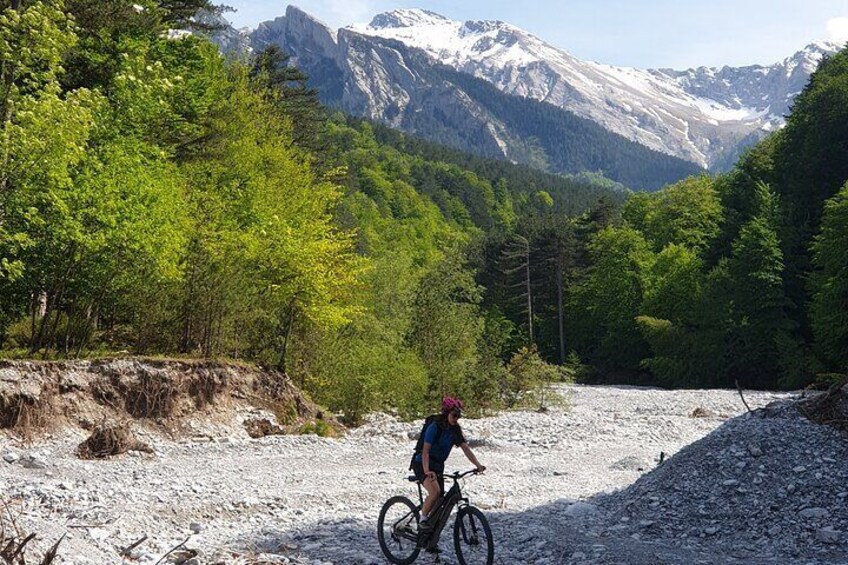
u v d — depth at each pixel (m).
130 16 29.02
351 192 127.69
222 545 11.92
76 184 22.64
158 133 30.22
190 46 33.19
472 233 165.38
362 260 34.78
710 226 78.69
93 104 22.50
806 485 13.73
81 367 22.92
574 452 24.98
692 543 12.61
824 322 50.72
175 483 16.11
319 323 31.39
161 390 24.16
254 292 29.58
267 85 50.44
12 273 21.47
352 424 31.42
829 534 12.27
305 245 30.77
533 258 87.44
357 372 32.62
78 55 28.50
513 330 85.56
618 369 76.69
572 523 13.95
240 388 26.92
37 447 20.08
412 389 34.44
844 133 61.41
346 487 17.53
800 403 16.42
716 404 42.69
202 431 24.38
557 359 84.06
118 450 20.27
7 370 21.20
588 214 96.38
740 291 61.62
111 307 27.08
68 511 12.89
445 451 10.76
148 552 10.88
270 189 34.16
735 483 14.22
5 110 21.36
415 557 10.87
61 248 23.36
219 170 33.56
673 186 85.69
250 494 15.68
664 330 66.12
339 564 11.04
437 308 38.31
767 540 12.57
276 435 25.58
